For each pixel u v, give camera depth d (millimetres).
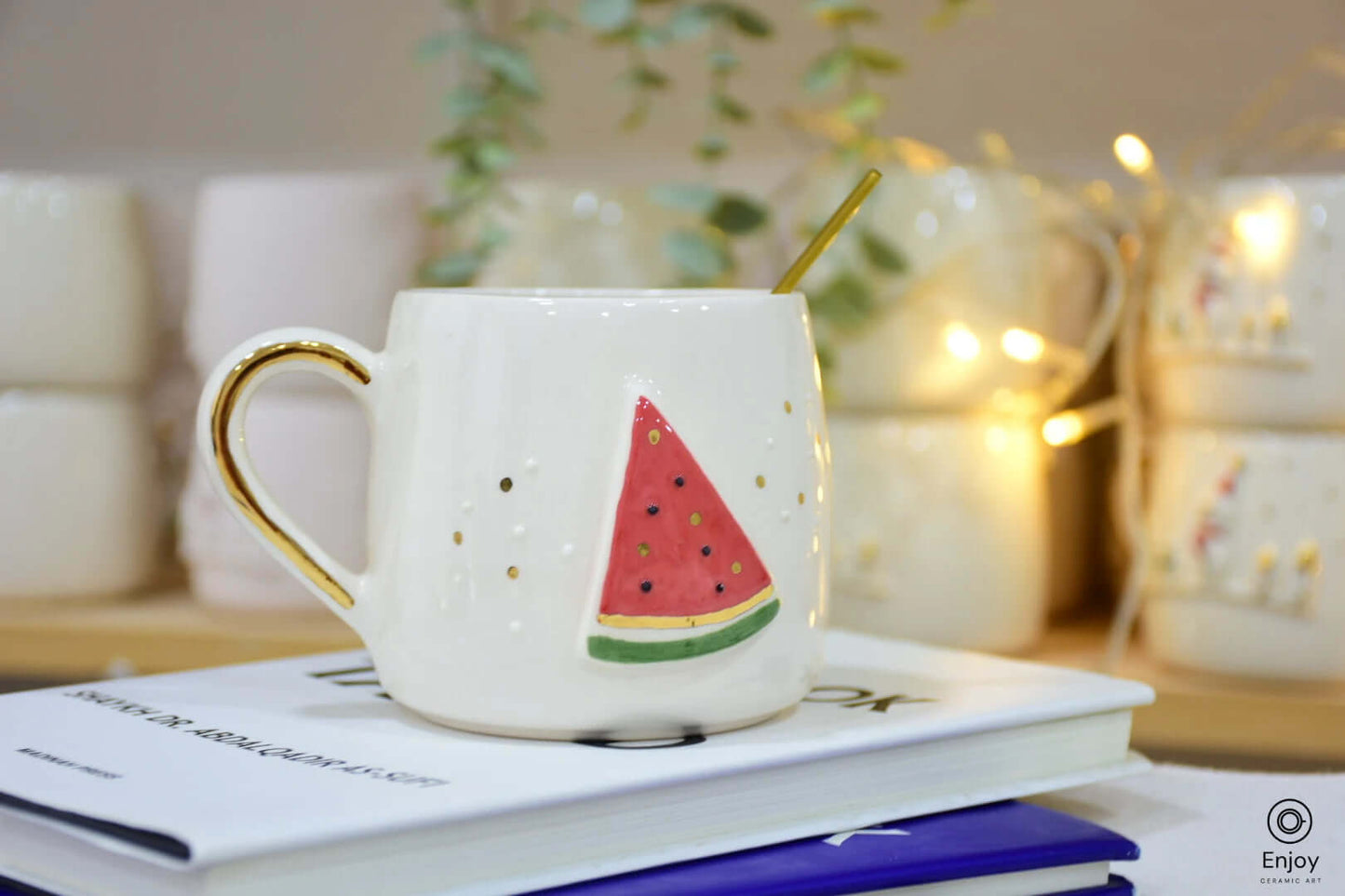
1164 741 738
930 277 748
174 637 809
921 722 503
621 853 466
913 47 923
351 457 806
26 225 832
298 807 440
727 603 494
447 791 451
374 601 516
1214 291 726
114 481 867
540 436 490
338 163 1013
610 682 490
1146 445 798
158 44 1029
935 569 759
